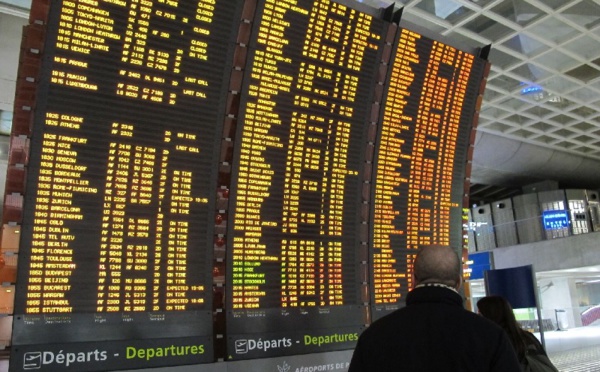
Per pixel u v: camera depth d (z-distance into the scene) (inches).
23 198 135.0
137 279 148.2
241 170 171.2
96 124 146.3
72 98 142.9
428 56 220.4
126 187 149.7
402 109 212.7
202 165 163.2
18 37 431.2
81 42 144.7
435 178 223.6
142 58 153.4
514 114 839.7
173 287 153.7
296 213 182.5
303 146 185.3
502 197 1465.3
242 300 166.2
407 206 213.9
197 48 162.6
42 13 140.3
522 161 1054.4
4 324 127.8
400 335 93.5
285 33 180.5
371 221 202.7
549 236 1203.2
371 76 202.8
